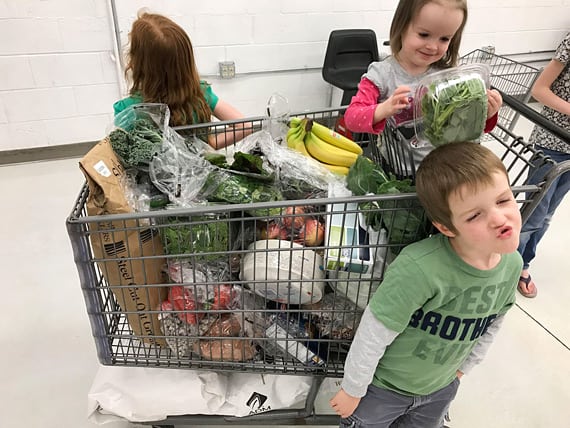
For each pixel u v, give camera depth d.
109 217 1.10
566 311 2.21
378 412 1.29
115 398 1.44
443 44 1.34
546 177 1.08
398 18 1.37
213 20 3.04
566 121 1.92
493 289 1.07
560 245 2.62
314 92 3.52
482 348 1.29
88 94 3.04
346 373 1.18
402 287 1.04
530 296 2.27
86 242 1.16
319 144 1.46
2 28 2.69
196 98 1.71
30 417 1.68
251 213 1.27
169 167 1.29
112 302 1.35
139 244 1.18
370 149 1.71
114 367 1.50
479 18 3.61
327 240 1.21
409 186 1.19
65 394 1.76
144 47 1.58
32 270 2.28
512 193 1.04
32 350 1.92
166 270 1.29
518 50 3.86
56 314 2.07
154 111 1.47
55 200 2.75
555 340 2.06
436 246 1.05
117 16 2.84
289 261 1.17
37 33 2.76
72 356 1.90
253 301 1.35
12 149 3.07
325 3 3.17
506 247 0.95
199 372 1.47
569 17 3.80
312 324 1.40
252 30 3.14
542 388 1.86
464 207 0.95
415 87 1.38
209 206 1.12
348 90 3.02
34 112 2.99
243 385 1.51
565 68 1.87
